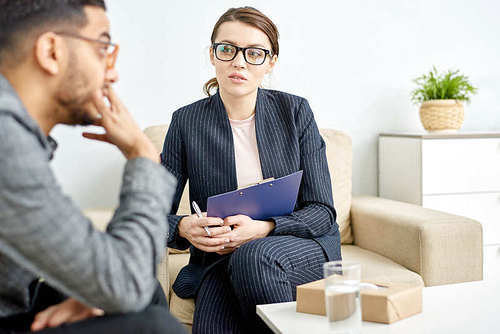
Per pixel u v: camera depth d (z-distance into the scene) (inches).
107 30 33.4
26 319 32.9
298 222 60.6
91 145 90.4
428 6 101.6
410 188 91.1
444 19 102.6
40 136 29.7
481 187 90.0
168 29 91.5
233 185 63.9
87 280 27.8
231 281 56.8
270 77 95.3
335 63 98.0
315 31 96.7
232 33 61.4
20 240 26.9
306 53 96.6
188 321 61.5
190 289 61.2
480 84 105.3
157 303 40.6
